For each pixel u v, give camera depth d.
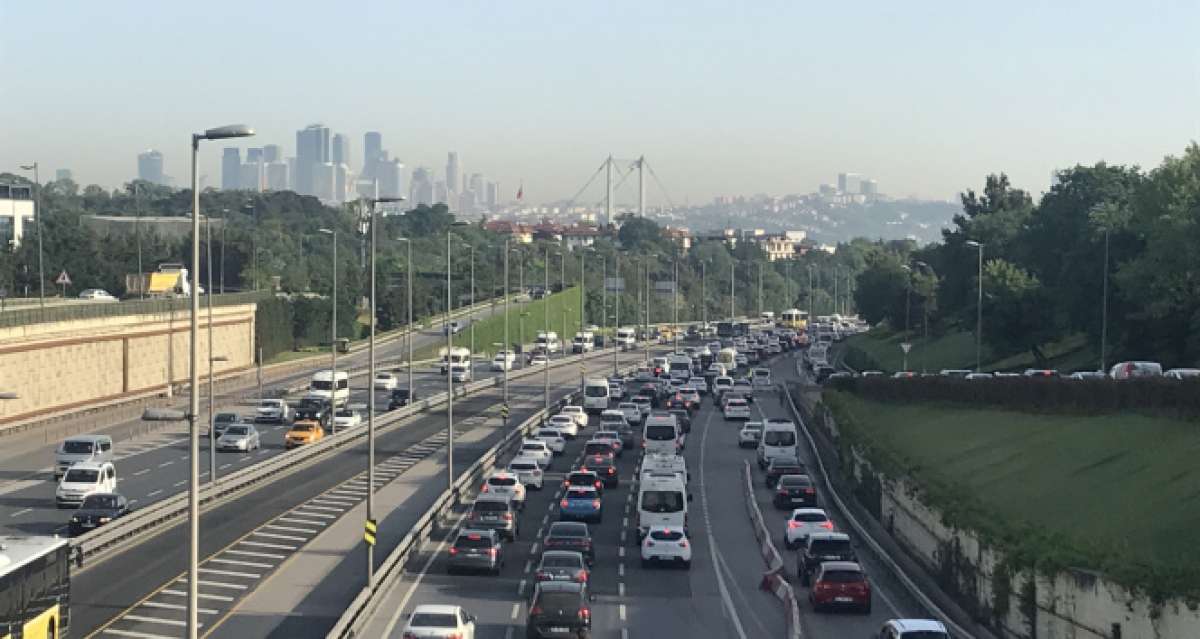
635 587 55.69
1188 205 93.75
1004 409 77.19
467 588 53.78
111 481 72.19
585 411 128.75
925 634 39.44
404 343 196.38
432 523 65.81
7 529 63.19
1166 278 89.94
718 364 170.88
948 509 54.69
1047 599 42.56
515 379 164.62
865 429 86.44
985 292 117.88
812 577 53.28
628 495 82.94
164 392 129.25
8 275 165.75
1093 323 106.50
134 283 167.00
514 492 74.19
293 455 88.69
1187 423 54.59
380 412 125.50
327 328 193.38
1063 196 127.56
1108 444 56.94
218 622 46.19
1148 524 43.78
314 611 48.22
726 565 61.09
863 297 199.50
